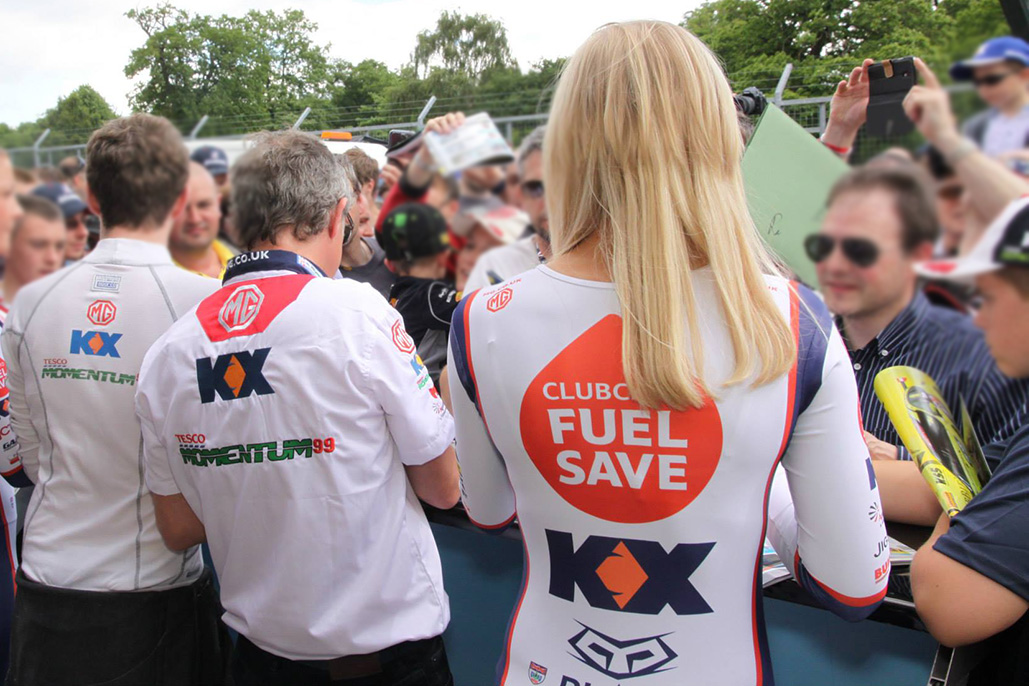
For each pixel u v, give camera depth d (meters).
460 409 0.72
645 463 0.60
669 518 0.61
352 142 3.04
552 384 0.63
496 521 0.82
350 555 0.91
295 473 0.88
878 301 1.33
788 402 0.58
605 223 0.64
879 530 0.64
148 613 1.15
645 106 0.60
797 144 1.43
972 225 1.39
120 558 1.14
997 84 1.48
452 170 2.94
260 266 0.95
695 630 0.62
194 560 1.23
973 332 1.22
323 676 0.95
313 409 0.87
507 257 3.09
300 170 0.98
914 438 0.90
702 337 0.59
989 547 0.74
